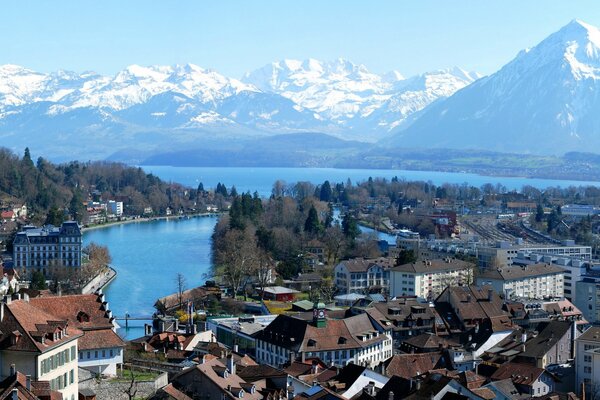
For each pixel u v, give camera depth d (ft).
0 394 456.86
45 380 518.37
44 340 529.04
